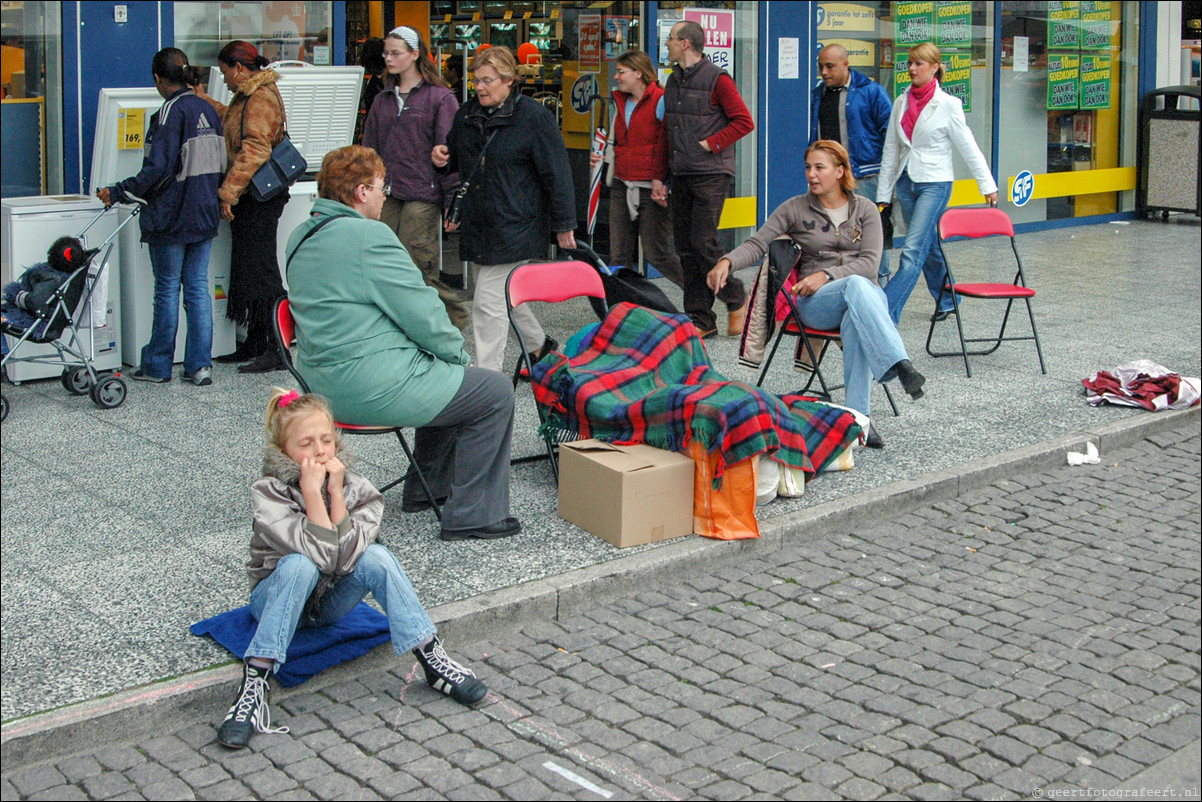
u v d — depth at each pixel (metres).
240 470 6.08
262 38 8.91
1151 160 15.30
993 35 13.79
